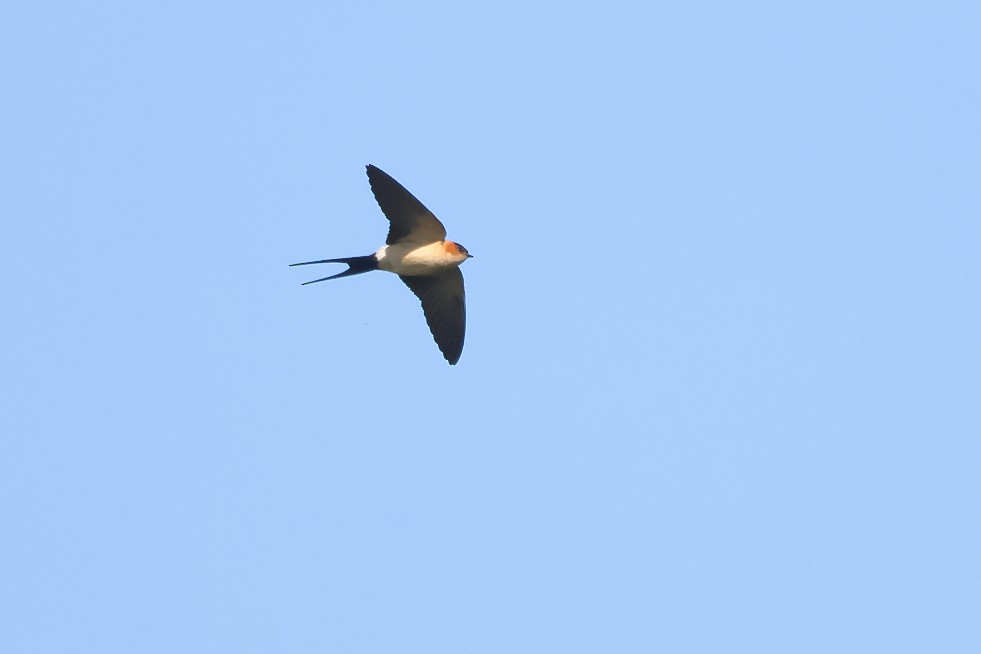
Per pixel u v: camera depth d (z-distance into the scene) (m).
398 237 17.81
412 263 17.88
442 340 18.86
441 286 18.59
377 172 17.11
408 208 17.39
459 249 17.86
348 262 17.97
